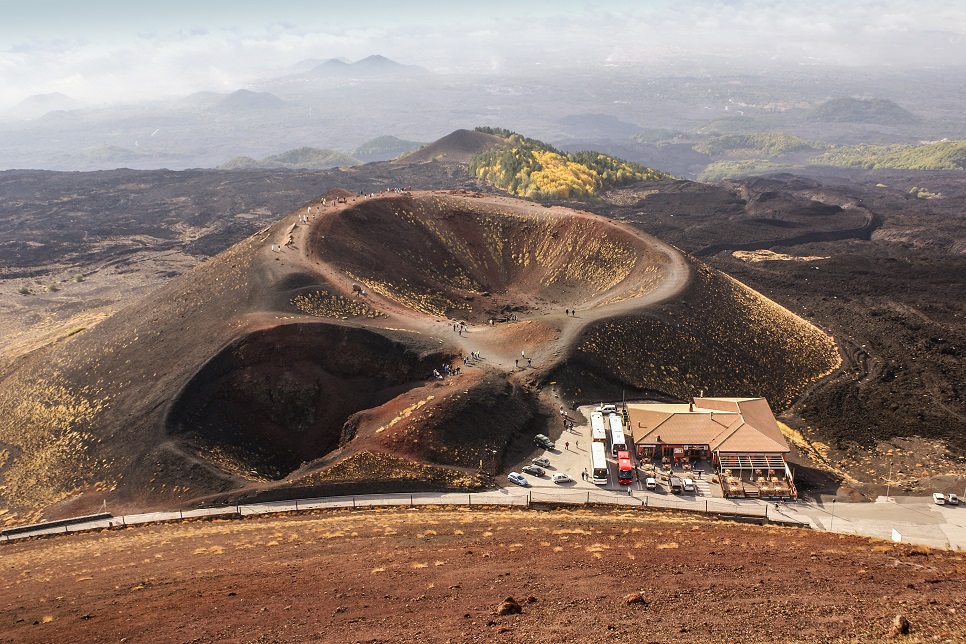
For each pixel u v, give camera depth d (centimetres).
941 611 2858
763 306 13162
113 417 9412
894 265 19588
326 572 4666
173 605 4116
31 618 4222
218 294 11900
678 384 10631
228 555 5584
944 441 9338
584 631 3008
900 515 7506
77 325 17050
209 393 9412
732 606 3209
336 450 8994
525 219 16950
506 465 8575
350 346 10181
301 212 15350
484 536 5788
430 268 15100
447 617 3397
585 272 14925
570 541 5388
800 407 10594
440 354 10469
